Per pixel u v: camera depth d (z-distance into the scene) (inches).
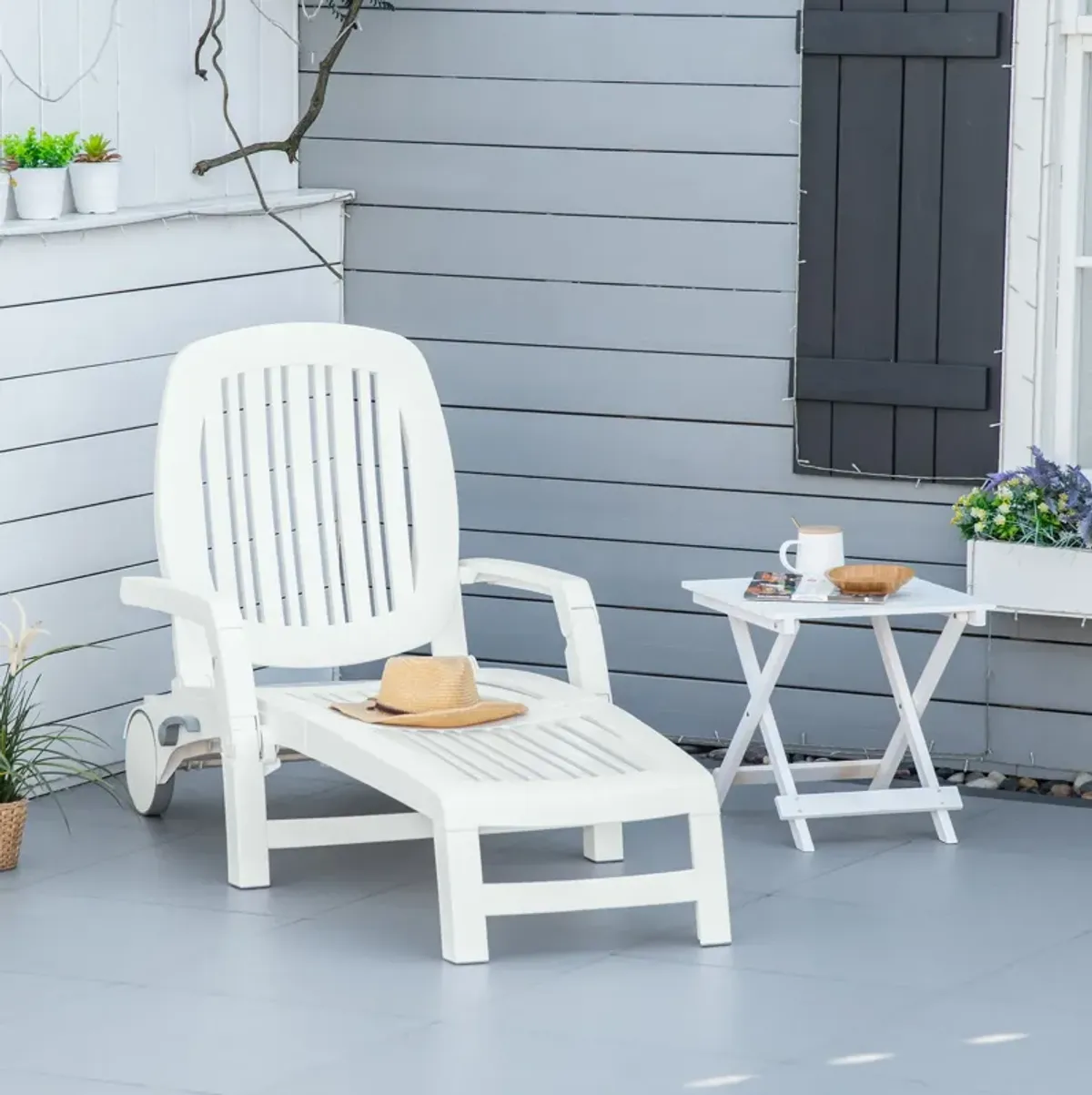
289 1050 177.8
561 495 294.2
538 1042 179.3
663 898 204.1
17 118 262.8
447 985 193.8
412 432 262.7
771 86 275.0
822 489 278.5
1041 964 199.6
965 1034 181.3
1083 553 253.1
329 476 260.7
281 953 203.3
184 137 289.7
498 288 295.3
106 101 276.5
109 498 270.7
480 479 299.1
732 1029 182.5
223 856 237.6
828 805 239.6
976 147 263.9
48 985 194.2
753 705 246.2
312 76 306.8
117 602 273.1
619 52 283.3
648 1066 173.9
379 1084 170.2
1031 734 269.6
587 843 236.4
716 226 280.2
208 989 192.9
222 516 252.8
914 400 270.2
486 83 292.4
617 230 286.4
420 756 210.2
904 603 239.3
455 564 260.7
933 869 231.5
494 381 296.7
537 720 228.5
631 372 287.7
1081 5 261.1
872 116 268.7
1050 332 265.3
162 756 245.4
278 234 295.7
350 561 259.8
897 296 270.2
